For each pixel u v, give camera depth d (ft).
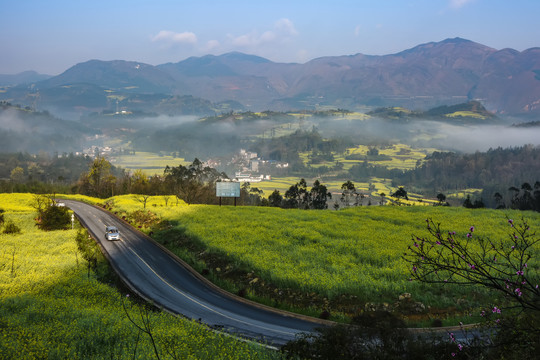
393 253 143.64
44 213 222.48
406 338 41.52
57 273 119.44
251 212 264.11
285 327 91.04
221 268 143.43
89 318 72.43
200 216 243.19
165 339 63.31
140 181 516.73
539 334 26.45
